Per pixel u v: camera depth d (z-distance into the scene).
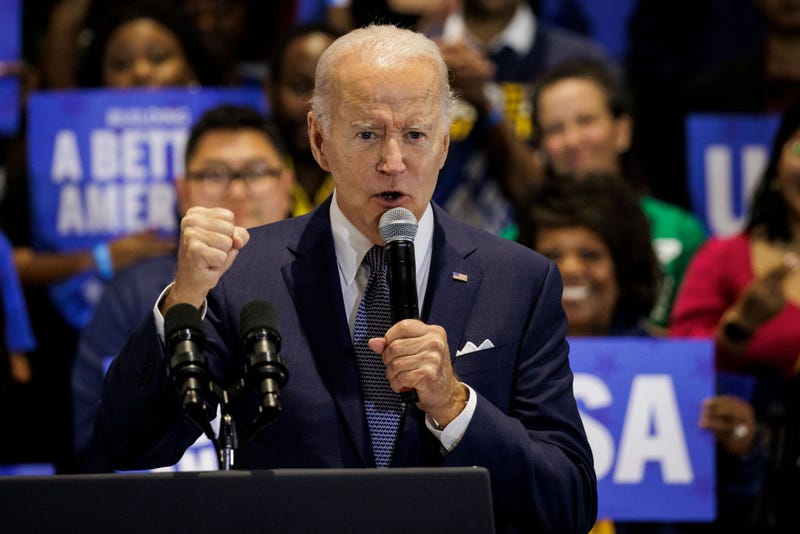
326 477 6.33
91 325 13.02
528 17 18.20
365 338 7.77
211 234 7.07
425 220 7.96
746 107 18.28
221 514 6.25
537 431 7.76
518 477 7.37
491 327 7.83
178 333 6.82
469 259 8.02
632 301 13.35
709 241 15.16
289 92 15.31
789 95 18.03
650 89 19.34
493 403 7.75
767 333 13.84
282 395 7.59
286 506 6.29
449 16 17.83
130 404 7.32
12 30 16.12
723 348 13.98
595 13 20.23
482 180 15.98
